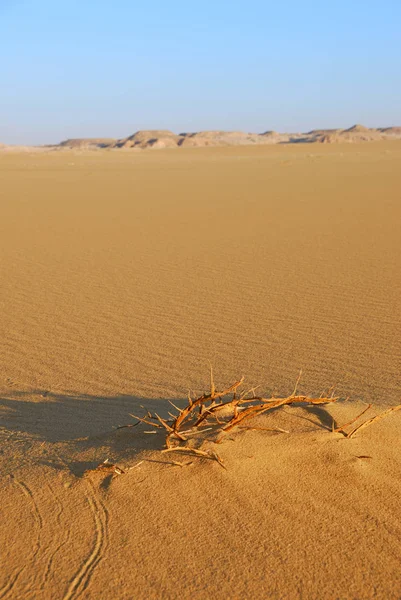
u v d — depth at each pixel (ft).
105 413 12.72
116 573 7.01
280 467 8.61
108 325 19.80
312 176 93.71
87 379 15.14
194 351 17.20
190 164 144.97
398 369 15.42
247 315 20.79
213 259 30.58
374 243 34.60
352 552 7.25
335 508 7.96
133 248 33.86
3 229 41.27
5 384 14.89
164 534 7.54
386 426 9.87
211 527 7.63
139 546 7.38
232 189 72.28
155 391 14.19
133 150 331.98
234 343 17.85
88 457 9.32
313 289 24.34
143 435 9.74
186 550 7.29
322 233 38.47
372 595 6.66
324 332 18.80
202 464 8.57
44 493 8.54
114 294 23.85
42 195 67.21
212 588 6.77
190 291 24.20
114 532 7.63
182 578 6.91
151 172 111.96
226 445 8.91
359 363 15.99
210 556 7.20
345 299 22.75
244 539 7.43
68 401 13.61
